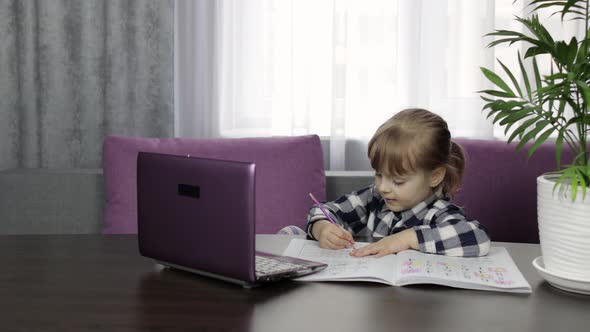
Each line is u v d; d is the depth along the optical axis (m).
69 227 2.40
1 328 0.98
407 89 2.87
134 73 2.86
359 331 0.97
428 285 1.19
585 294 1.15
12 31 2.85
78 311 1.05
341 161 2.86
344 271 1.25
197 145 2.35
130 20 2.84
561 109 1.28
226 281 1.21
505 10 2.84
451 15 2.82
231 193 1.13
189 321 1.01
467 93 2.83
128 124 2.89
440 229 1.40
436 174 1.69
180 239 1.23
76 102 2.91
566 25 2.80
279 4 2.85
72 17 2.86
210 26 2.82
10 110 2.88
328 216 1.60
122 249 1.46
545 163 2.29
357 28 2.86
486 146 2.33
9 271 1.28
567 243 1.14
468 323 1.00
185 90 2.89
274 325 0.99
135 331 0.96
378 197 1.85
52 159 2.90
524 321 1.01
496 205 2.29
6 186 2.38
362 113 2.89
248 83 2.88
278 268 1.20
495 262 1.33
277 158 2.35
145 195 1.29
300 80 2.87
